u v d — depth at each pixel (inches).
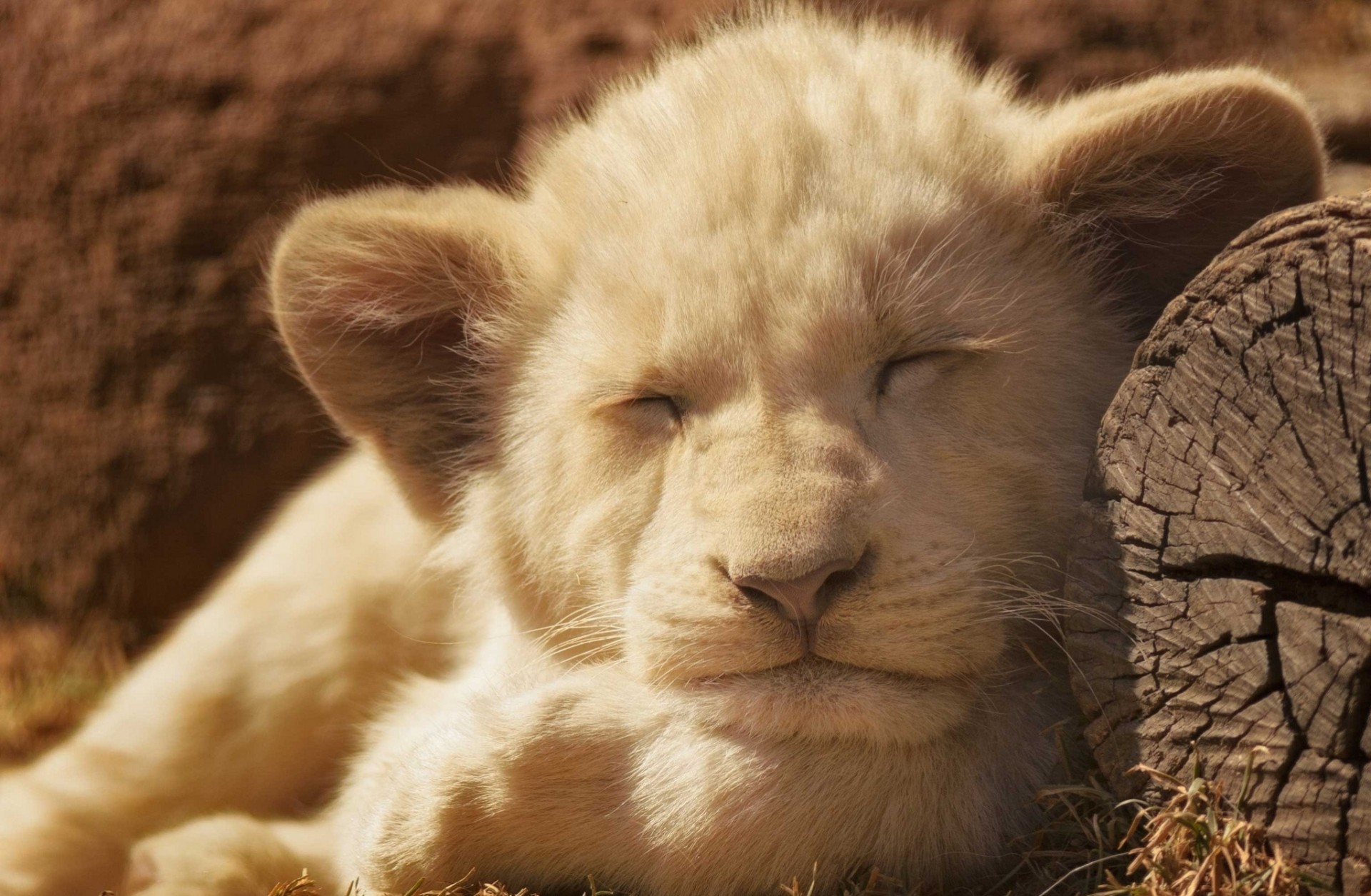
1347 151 444.5
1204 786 189.5
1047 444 233.6
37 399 545.3
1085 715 208.4
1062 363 241.9
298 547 360.5
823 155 238.4
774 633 209.9
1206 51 519.2
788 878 217.8
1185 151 243.4
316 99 544.4
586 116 397.4
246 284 538.9
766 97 255.1
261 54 556.1
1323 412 176.4
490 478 274.8
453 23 547.8
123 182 552.1
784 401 220.4
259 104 550.0
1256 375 182.7
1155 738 197.8
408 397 289.1
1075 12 522.9
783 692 212.4
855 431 218.8
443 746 239.3
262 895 278.5
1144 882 190.1
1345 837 176.6
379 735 309.3
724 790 215.0
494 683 269.1
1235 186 245.6
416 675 327.9
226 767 353.1
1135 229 260.5
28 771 374.9
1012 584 227.3
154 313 541.6
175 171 548.4
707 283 226.4
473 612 317.1
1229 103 233.5
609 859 229.1
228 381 536.4
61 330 547.8
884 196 232.7
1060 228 254.2
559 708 229.0
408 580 345.1
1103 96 256.2
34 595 535.2
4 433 545.3
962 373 229.0
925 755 217.3
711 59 278.1
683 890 222.8
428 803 235.5
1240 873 183.3
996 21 522.3
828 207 230.1
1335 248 174.1
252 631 355.6
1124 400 199.6
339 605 350.3
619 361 234.5
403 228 276.4
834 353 221.6
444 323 288.5
